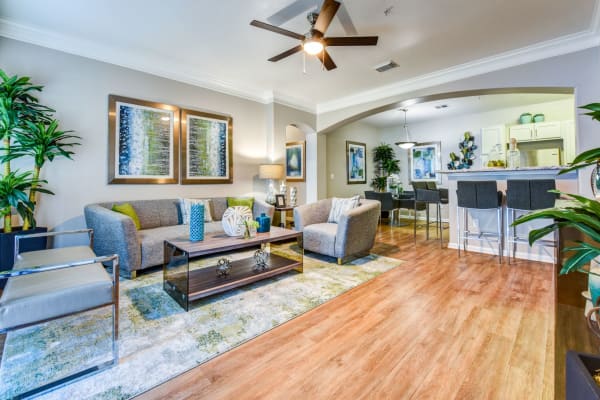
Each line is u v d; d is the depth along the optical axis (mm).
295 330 1917
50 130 2764
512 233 3658
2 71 2547
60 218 3113
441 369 1521
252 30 2998
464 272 3098
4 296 1399
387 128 8328
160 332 1870
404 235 5293
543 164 5465
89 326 1938
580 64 3154
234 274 2635
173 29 2980
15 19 2771
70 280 1598
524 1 2545
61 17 2752
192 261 3408
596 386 583
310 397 1335
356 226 3387
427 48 3400
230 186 4648
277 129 5070
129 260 2779
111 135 3430
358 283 2764
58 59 3098
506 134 6020
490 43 3299
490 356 1626
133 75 3619
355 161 7727
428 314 2137
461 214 4105
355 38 2494
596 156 817
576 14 2746
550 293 2508
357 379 1452
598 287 828
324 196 6148
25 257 2025
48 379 1434
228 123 4574
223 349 1693
